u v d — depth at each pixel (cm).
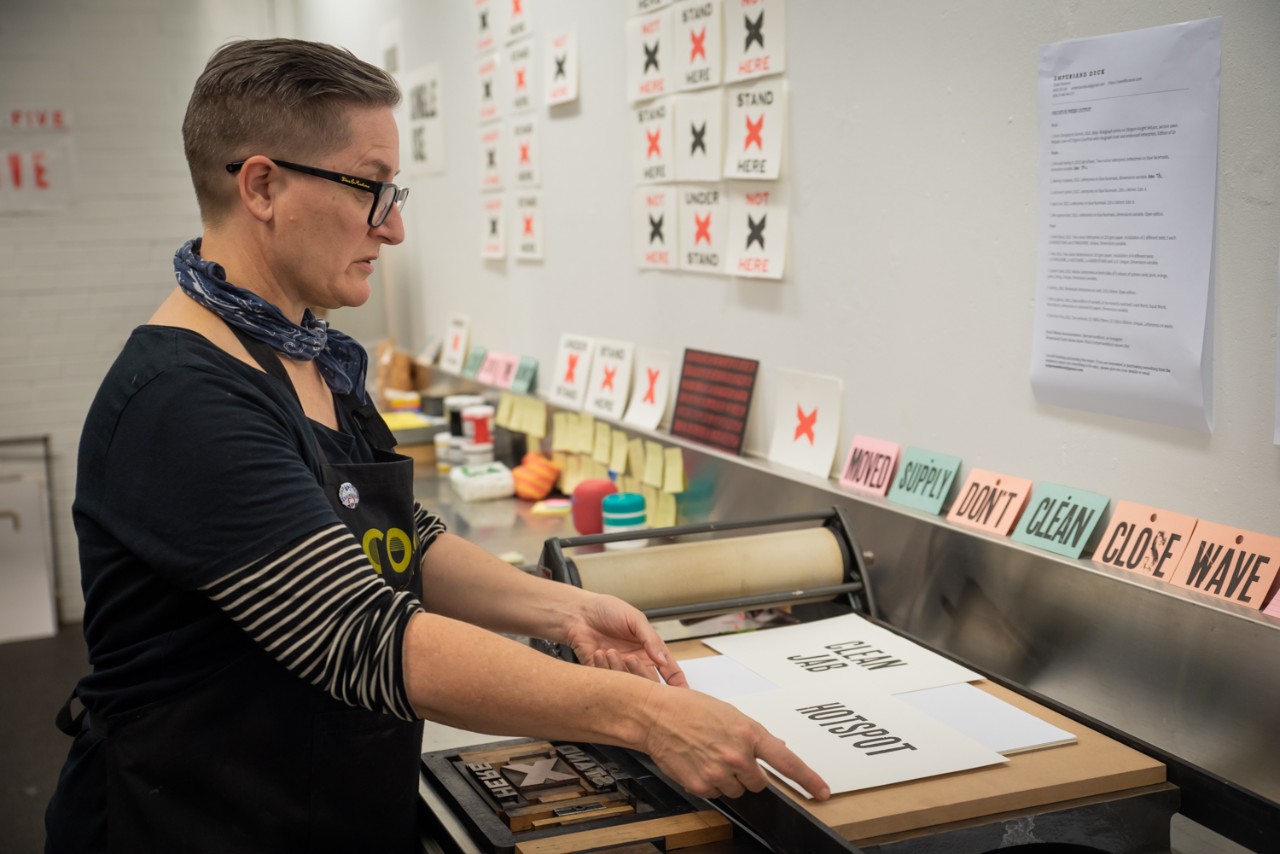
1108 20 145
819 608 182
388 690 110
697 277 244
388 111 129
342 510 129
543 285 321
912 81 179
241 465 110
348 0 462
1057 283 155
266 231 126
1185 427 140
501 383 350
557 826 123
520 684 110
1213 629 131
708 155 231
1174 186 138
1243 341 133
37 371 504
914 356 185
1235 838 111
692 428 245
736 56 219
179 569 111
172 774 121
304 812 126
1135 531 147
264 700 123
